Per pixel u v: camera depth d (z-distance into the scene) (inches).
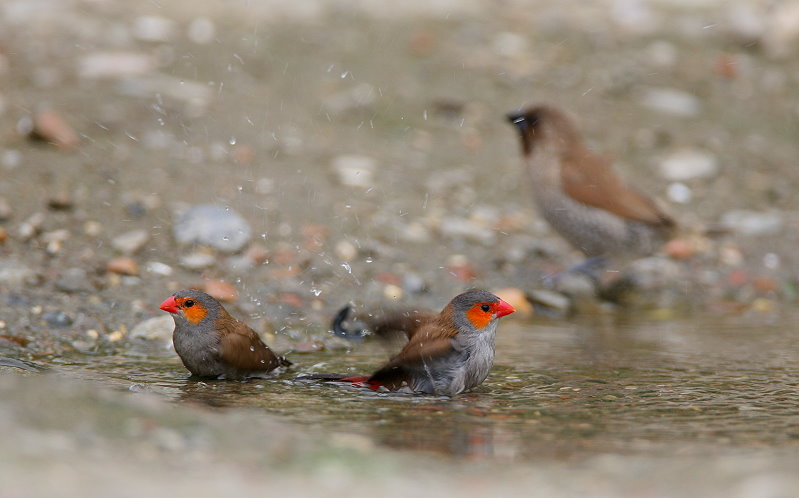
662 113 730.8
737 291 553.0
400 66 751.7
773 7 869.8
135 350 408.5
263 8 815.1
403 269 526.3
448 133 684.1
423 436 285.0
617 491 217.3
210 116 641.6
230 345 360.2
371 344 436.1
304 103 684.7
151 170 571.2
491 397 343.9
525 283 536.7
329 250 528.4
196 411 282.2
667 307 528.1
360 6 842.2
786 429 297.7
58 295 440.5
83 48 695.7
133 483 199.6
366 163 624.7
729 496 211.2
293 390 349.4
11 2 751.1
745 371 386.3
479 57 776.3
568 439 283.4
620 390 354.0
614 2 885.2
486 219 592.7
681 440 283.0
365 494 207.0
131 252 490.3
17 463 203.5
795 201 647.1
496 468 243.8
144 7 783.1
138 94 647.1
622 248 533.0
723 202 640.4
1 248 475.8
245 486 205.0
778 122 735.1
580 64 781.9
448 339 350.0
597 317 502.6
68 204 518.0
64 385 265.1
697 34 836.0
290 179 591.2
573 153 535.2
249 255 504.7
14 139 575.5
